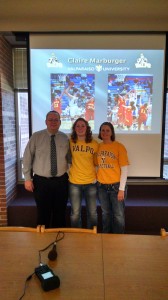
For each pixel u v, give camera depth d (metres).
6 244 1.41
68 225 2.80
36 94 2.89
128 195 3.21
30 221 2.85
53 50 2.82
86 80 2.87
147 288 1.04
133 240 1.47
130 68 2.84
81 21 2.71
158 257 1.28
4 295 0.99
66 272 1.14
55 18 2.70
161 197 3.14
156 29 2.72
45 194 2.33
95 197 2.38
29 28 2.72
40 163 2.31
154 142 2.96
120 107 2.90
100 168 2.31
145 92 2.88
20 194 3.28
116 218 2.34
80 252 1.32
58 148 2.31
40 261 1.23
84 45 2.80
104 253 1.31
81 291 1.01
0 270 1.16
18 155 3.35
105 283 1.07
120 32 2.76
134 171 3.00
